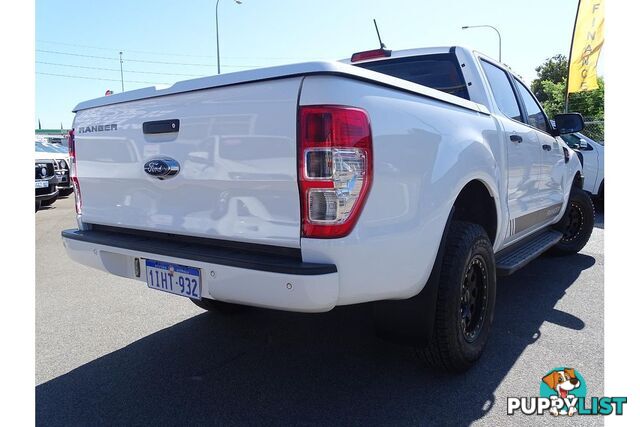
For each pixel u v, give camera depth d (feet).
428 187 7.62
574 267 16.80
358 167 6.44
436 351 8.54
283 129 6.51
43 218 32.32
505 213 10.73
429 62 11.88
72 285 15.87
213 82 7.18
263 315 12.60
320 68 6.28
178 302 13.91
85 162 9.64
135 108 8.39
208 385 9.00
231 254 7.07
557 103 98.27
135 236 8.91
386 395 8.47
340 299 6.58
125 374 9.50
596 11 45.68
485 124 9.92
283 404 8.27
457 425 7.58
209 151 7.32
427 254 7.67
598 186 30.19
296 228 6.55
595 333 10.96
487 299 9.49
